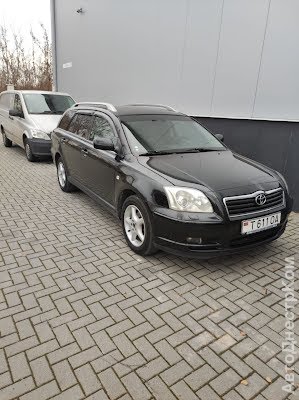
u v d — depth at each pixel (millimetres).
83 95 10859
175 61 7383
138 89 8492
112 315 2812
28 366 2295
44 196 6000
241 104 6266
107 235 4359
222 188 3252
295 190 5504
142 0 7859
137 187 3537
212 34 6531
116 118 4414
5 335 2572
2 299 3014
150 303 2977
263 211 3342
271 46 5629
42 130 8461
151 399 2070
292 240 4293
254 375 2250
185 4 6922
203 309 2910
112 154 4219
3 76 26219
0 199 5801
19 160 9109
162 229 3285
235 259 3754
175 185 3262
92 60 10062
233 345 2508
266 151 5922
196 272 3477
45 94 9688
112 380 2193
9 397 2068
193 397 2084
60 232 4449
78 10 10188
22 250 3938
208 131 4840
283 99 5609
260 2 5664
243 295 3119
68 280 3320
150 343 2510
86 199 5855
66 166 5812
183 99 7375
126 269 3525
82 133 5238
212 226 3105
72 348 2451
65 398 2066
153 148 4082
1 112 10961
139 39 8172
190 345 2498
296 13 5227
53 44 12195
